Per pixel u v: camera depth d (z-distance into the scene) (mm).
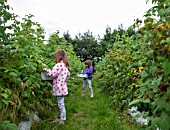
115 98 5551
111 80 6789
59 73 4359
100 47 24656
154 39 2070
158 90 2184
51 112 4727
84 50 34906
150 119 2115
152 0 2486
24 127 3359
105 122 4227
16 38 3293
